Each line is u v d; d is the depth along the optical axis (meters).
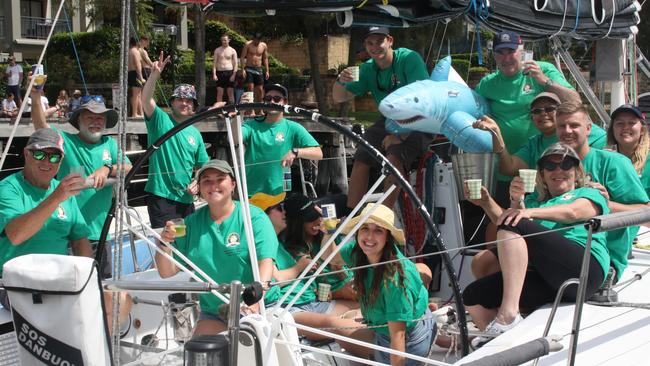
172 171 5.83
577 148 4.12
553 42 6.38
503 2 5.06
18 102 15.23
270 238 3.85
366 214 3.30
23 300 2.59
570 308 3.75
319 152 5.97
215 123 12.78
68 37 18.89
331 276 4.33
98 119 5.07
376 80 5.63
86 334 2.56
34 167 3.95
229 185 3.85
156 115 5.84
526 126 5.02
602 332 3.44
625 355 3.20
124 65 3.20
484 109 5.05
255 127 5.89
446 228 4.75
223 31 21.52
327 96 19.88
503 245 3.68
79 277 2.54
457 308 3.44
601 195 3.79
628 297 4.06
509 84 5.03
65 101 14.29
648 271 4.40
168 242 3.77
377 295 3.64
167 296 4.38
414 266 3.77
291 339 3.18
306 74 21.38
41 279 2.55
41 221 3.70
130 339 4.28
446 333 3.89
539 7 5.31
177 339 4.00
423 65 5.45
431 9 5.02
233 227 3.84
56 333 2.57
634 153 4.61
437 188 4.78
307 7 4.54
